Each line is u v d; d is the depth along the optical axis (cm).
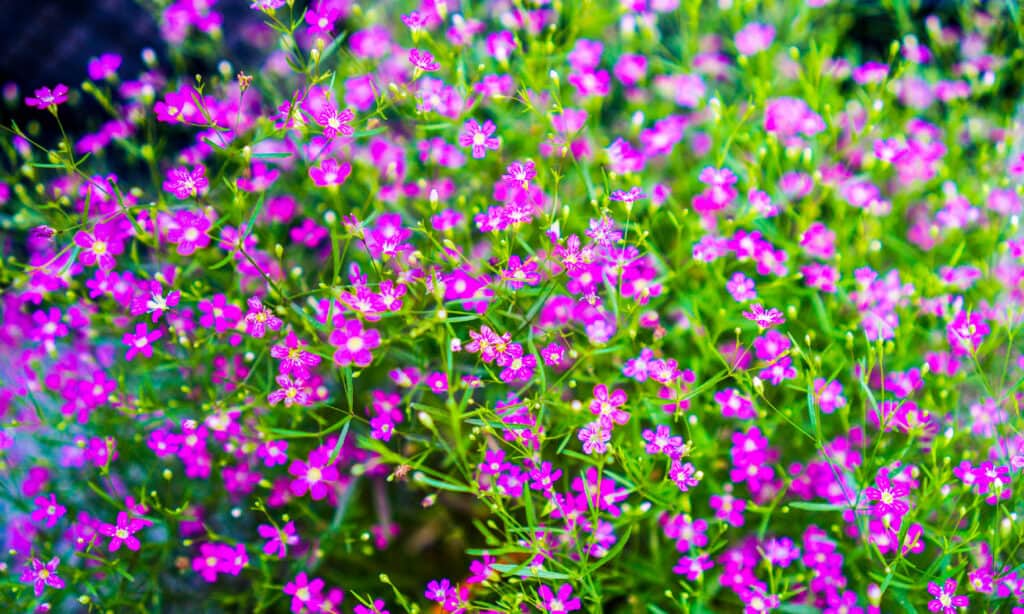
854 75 49
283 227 49
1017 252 46
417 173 48
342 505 47
